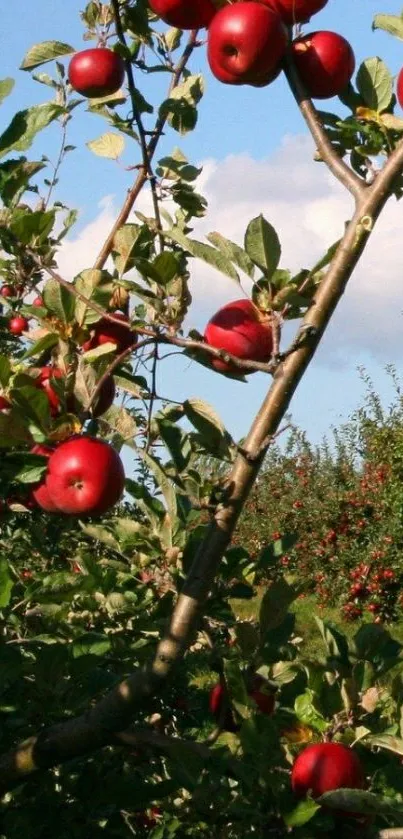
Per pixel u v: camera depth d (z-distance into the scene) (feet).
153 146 6.36
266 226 5.15
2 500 5.53
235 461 5.06
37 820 5.88
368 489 40.37
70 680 6.10
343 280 5.05
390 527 37.55
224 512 5.03
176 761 5.37
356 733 5.66
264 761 5.38
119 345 5.64
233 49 5.30
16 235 5.61
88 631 6.97
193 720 7.11
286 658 6.73
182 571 6.39
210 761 5.40
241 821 5.42
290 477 48.37
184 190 6.39
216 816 5.48
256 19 5.23
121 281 5.34
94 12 6.49
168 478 6.06
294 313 5.22
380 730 5.74
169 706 7.09
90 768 6.04
